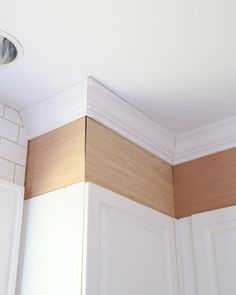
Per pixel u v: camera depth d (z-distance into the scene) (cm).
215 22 112
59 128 146
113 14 110
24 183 147
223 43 120
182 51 123
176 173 174
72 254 120
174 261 152
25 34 117
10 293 124
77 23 113
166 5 107
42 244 129
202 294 147
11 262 128
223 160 163
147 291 134
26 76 135
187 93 144
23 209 141
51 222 130
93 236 121
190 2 106
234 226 149
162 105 151
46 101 146
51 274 122
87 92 137
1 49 127
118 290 123
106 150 142
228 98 147
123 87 140
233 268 144
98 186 130
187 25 113
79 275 115
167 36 117
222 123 161
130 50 123
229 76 135
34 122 153
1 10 109
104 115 144
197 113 156
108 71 133
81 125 139
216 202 159
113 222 131
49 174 140
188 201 166
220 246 150
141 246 139
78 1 106
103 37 118
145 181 156
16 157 148
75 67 131
